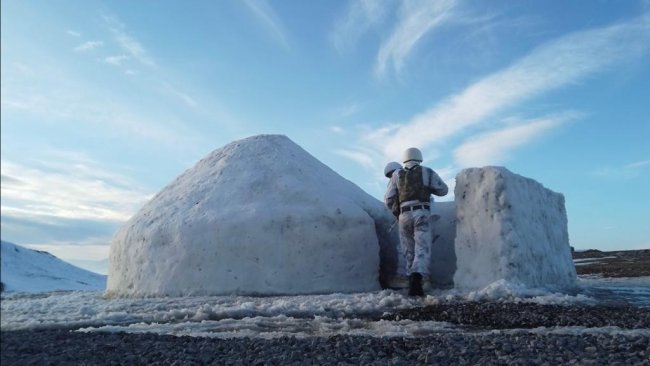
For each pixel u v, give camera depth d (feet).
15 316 22.07
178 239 25.94
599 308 16.07
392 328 14.35
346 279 25.31
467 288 21.08
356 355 10.78
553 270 23.75
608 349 10.19
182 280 25.35
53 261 89.15
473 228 21.40
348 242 25.75
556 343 10.82
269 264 24.88
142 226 27.63
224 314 18.31
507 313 15.48
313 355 10.90
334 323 15.78
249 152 31.65
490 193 21.09
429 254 22.16
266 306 19.15
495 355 10.19
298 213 25.59
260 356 11.05
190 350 12.10
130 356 11.92
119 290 27.63
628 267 43.52
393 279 28.32
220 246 25.25
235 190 28.07
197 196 28.55
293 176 28.84
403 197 22.93
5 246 84.84
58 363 12.01
